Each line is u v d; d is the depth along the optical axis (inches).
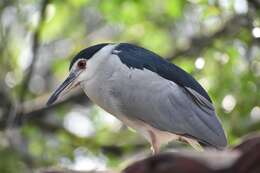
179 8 521.3
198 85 307.1
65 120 608.4
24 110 525.7
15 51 539.8
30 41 534.0
